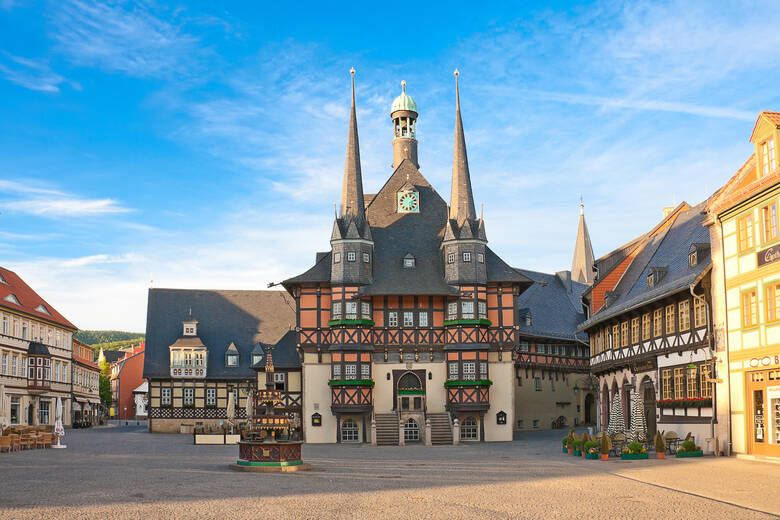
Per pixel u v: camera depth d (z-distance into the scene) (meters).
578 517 15.12
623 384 43.19
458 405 49.50
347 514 15.35
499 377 50.91
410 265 52.34
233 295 74.88
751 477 22.33
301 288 51.81
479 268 51.25
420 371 50.75
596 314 47.38
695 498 17.89
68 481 21.00
